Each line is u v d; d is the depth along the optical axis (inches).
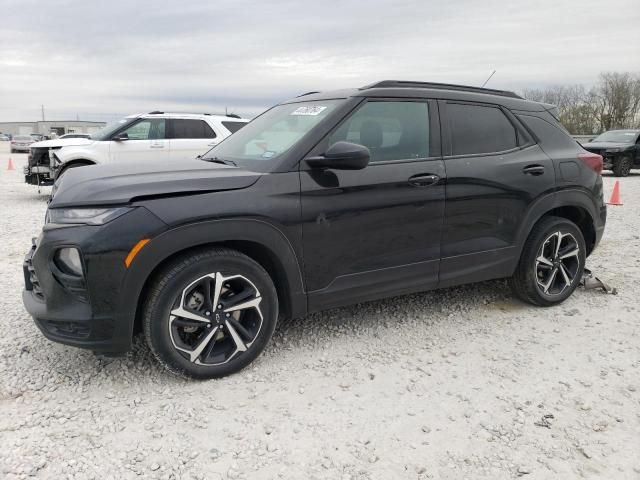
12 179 653.9
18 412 108.0
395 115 141.3
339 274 132.7
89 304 108.2
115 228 106.7
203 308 118.6
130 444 99.0
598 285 185.2
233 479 90.4
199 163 139.3
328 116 132.6
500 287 189.6
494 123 158.1
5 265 218.2
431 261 144.9
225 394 116.6
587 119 1750.7
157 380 121.6
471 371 128.6
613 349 140.9
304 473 92.0
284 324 155.1
